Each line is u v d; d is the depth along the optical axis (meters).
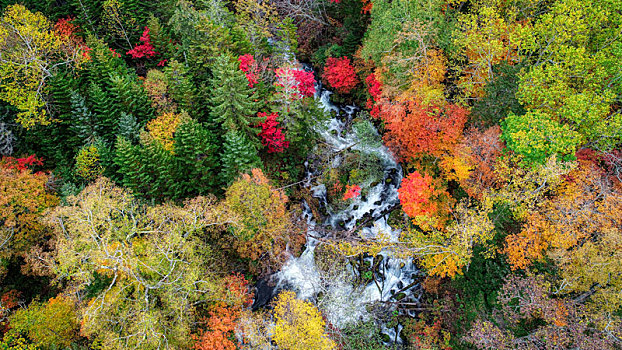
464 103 21.73
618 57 17.86
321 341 17.80
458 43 21.84
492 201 18.77
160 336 17.12
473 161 19.97
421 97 22.36
